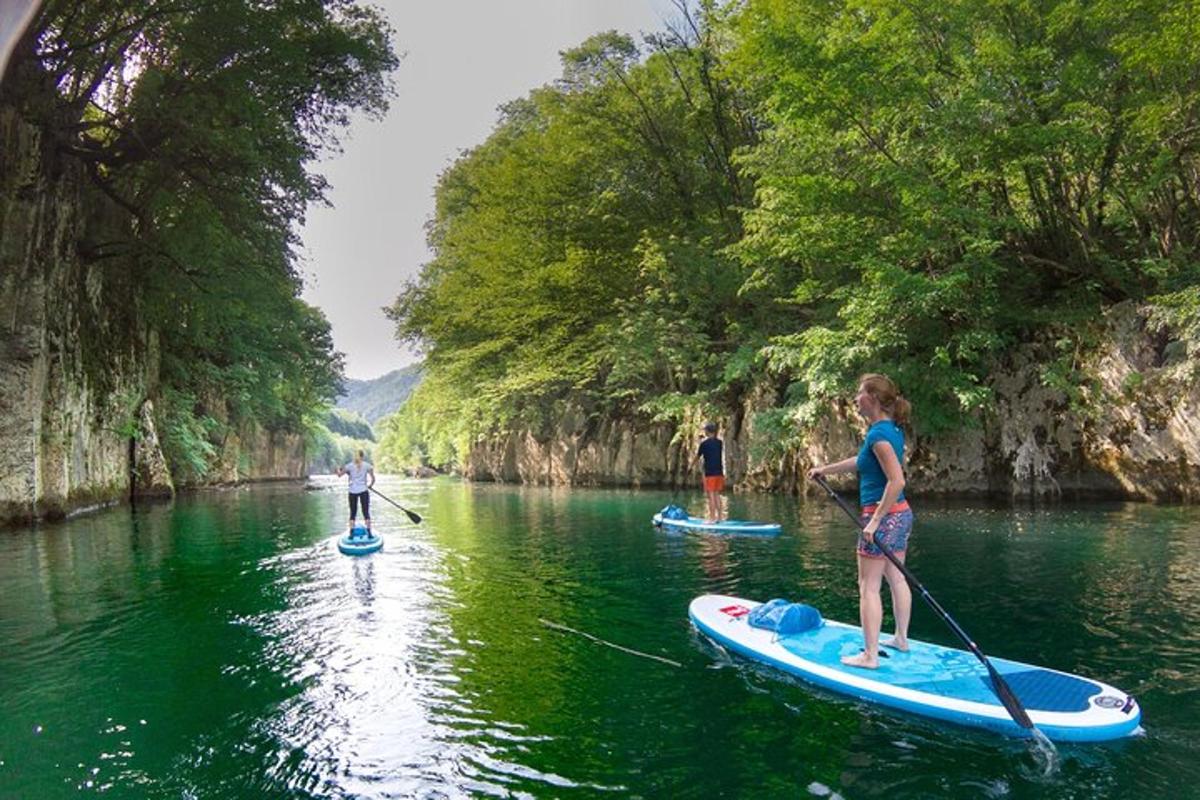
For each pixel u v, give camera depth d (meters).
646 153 24.22
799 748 3.79
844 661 4.82
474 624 6.39
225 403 35.25
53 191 15.99
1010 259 16.47
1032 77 13.84
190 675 5.13
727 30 20.45
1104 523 11.38
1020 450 15.54
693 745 3.86
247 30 16.00
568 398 29.62
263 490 31.30
